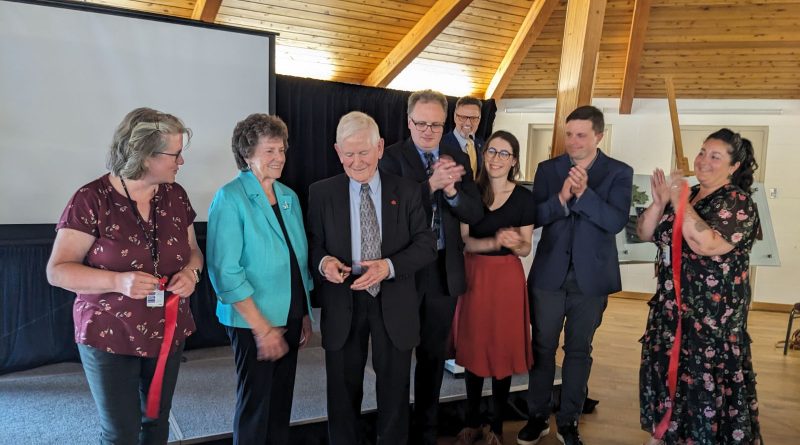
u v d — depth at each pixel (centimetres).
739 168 224
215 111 387
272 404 202
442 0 486
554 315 252
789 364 429
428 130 223
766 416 321
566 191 239
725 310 218
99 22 345
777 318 605
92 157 349
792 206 640
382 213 199
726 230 212
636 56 588
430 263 221
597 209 233
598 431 286
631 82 624
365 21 503
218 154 391
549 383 260
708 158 221
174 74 371
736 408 221
